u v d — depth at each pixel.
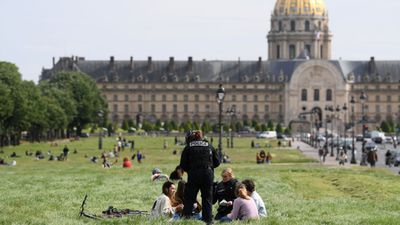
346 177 107.44
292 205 71.88
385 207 70.00
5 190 82.69
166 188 59.69
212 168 55.38
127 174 109.94
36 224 56.03
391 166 171.88
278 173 115.75
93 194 79.19
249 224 54.66
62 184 90.50
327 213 65.00
